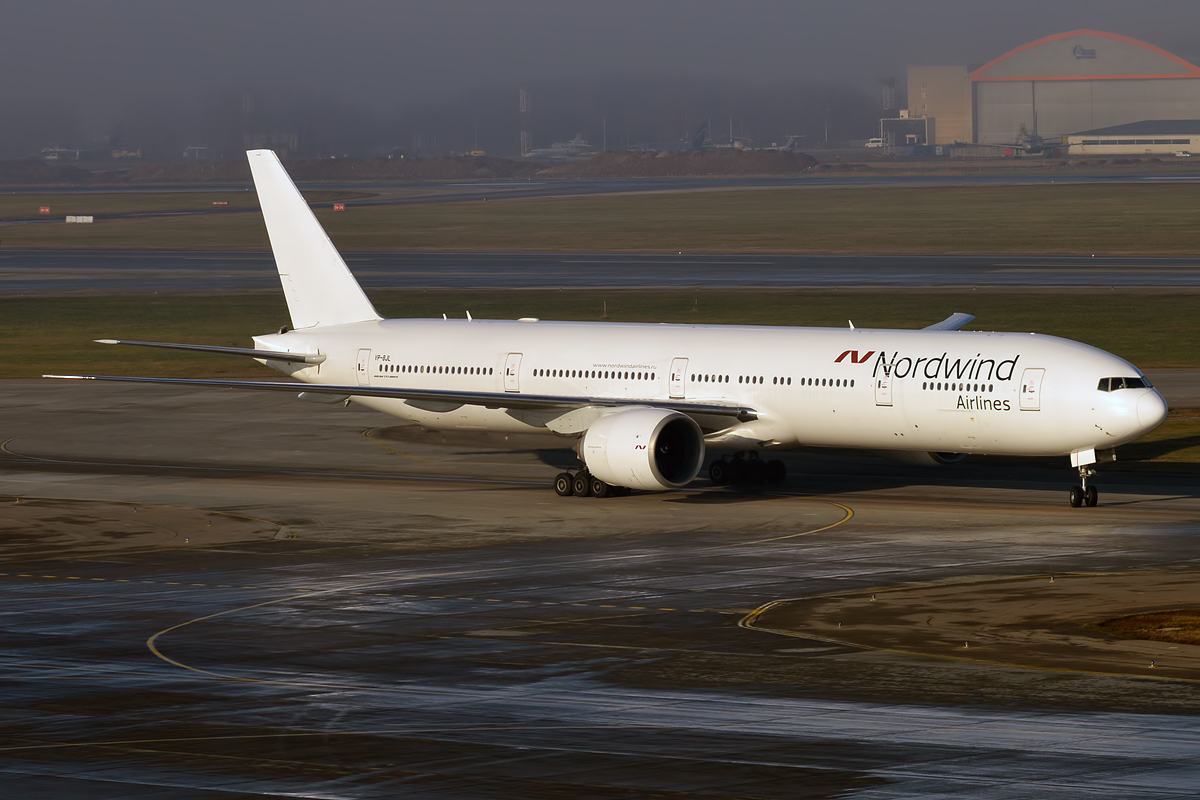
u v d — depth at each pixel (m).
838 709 98.44
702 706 99.56
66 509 187.25
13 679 108.62
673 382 197.38
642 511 184.00
